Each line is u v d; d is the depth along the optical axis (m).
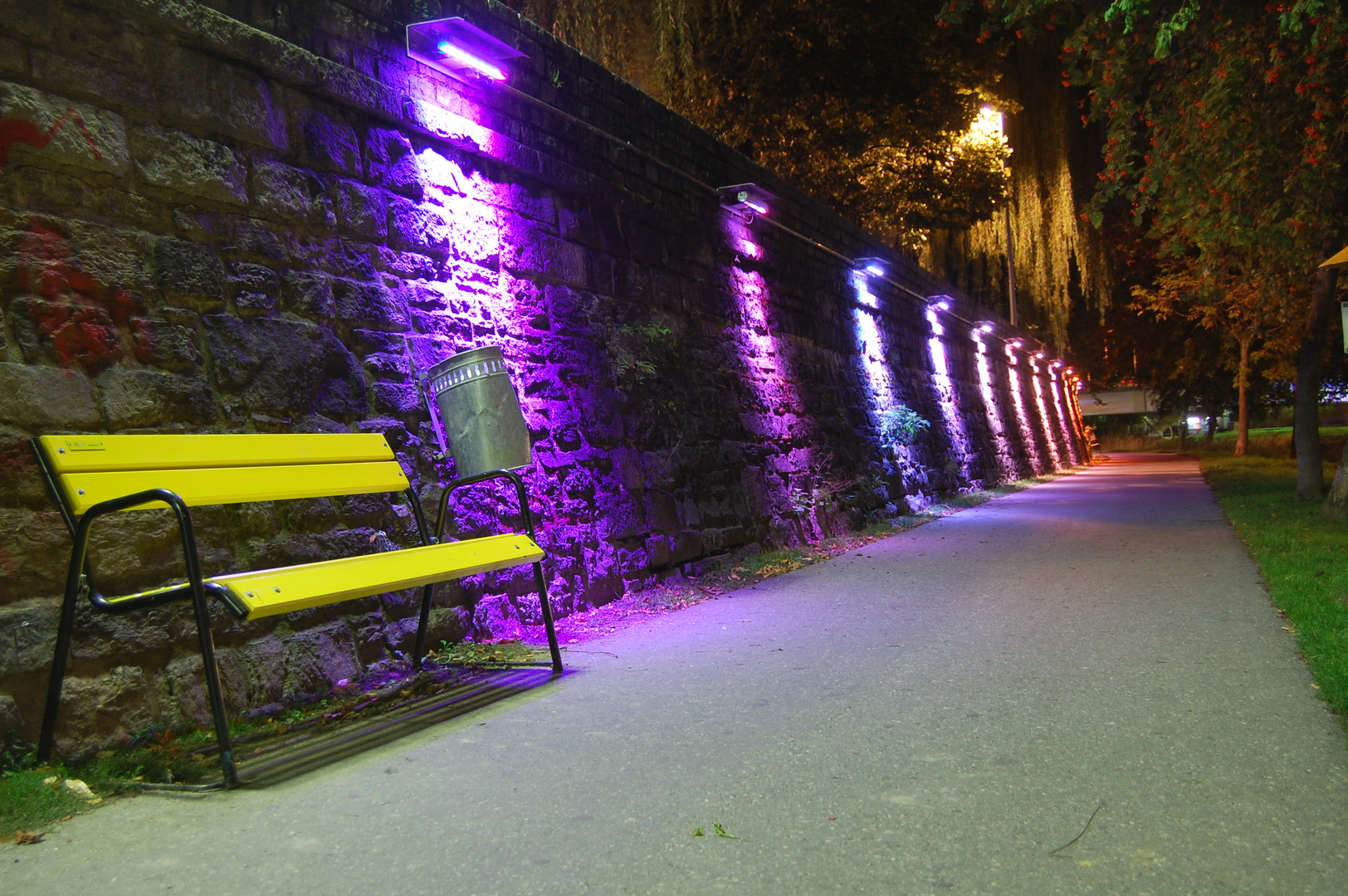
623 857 2.26
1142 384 43.06
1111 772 2.76
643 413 7.60
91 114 3.65
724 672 4.32
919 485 15.00
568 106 7.00
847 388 13.01
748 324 10.17
